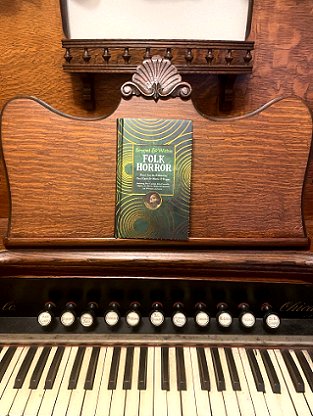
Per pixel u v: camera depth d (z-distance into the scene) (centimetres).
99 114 104
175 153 80
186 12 98
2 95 102
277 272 80
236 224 81
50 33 99
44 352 79
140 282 84
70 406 67
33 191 81
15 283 85
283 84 102
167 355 78
